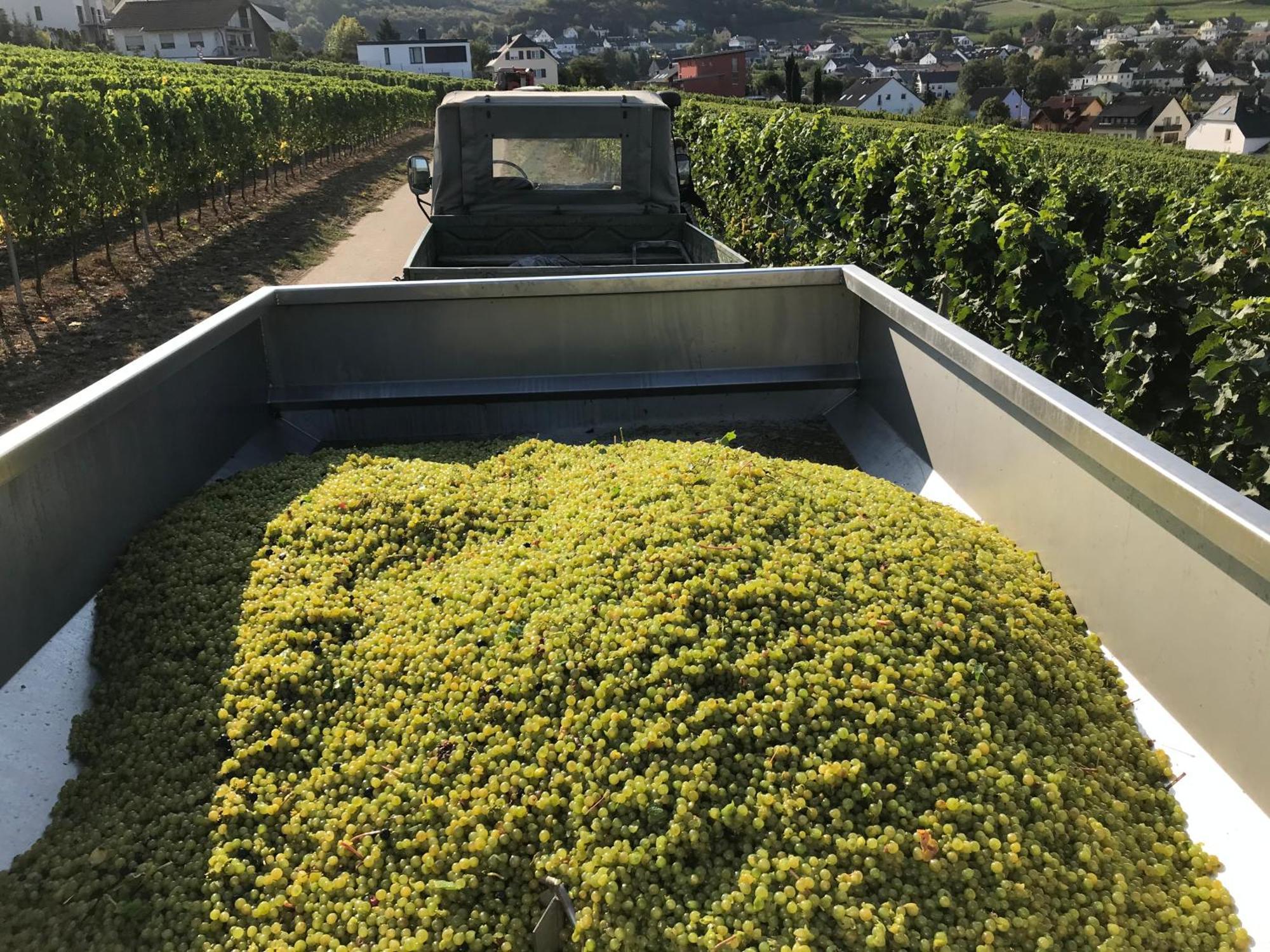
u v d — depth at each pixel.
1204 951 2.13
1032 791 2.38
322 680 2.82
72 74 31.38
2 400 8.77
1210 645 2.36
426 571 3.32
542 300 4.62
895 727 2.47
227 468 4.12
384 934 2.19
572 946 2.18
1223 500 2.18
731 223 14.82
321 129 27.16
